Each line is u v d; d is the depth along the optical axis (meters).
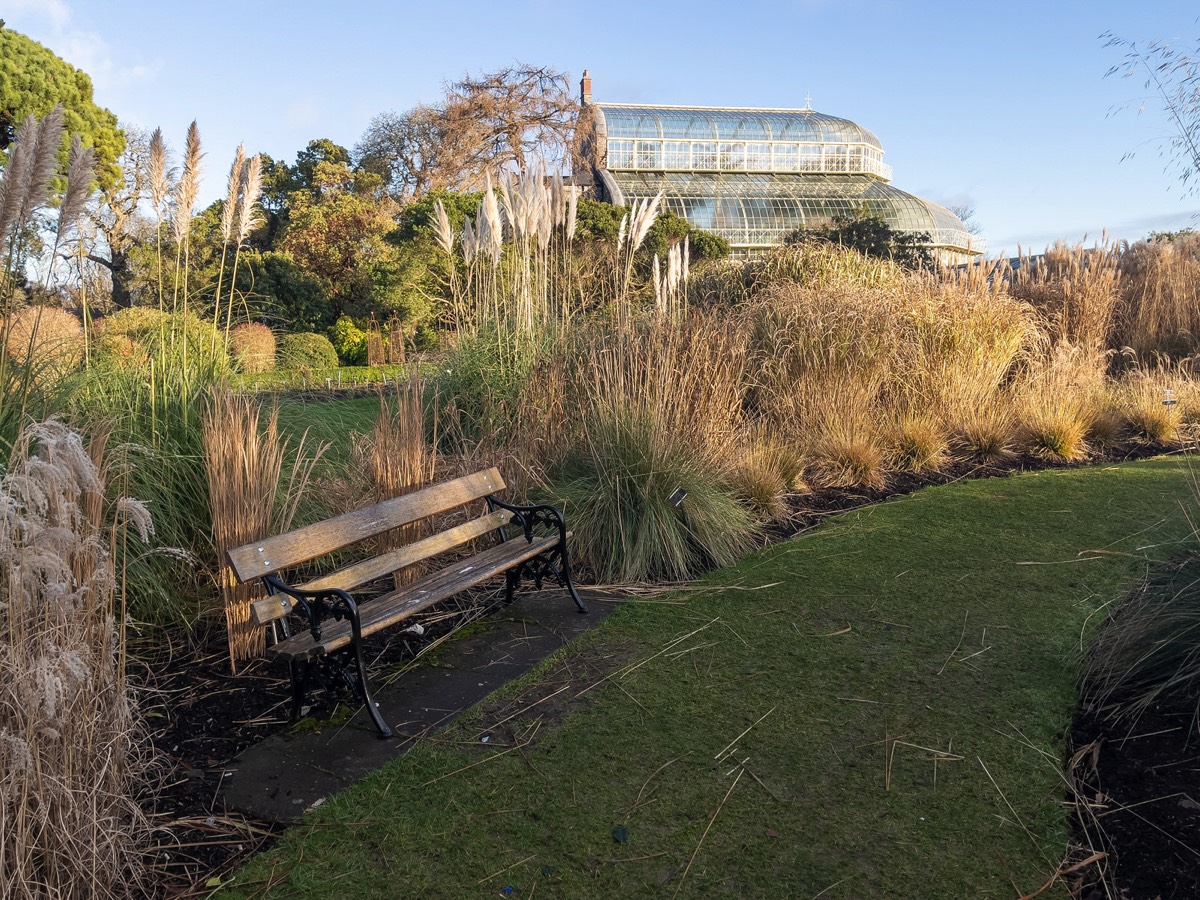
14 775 1.97
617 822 2.59
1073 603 4.31
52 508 2.35
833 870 2.37
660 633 4.03
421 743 3.06
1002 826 2.55
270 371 7.42
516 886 2.31
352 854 2.44
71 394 4.16
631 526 4.99
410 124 36.44
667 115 42.69
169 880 2.33
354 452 5.28
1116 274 11.49
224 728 3.17
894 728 3.12
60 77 21.19
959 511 6.06
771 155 43.34
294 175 39.25
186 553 2.74
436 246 20.00
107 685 2.42
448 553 5.09
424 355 7.30
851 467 6.96
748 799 2.70
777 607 4.32
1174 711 3.14
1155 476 7.06
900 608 4.28
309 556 3.21
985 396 8.63
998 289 10.16
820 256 10.66
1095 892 2.28
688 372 6.21
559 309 7.82
